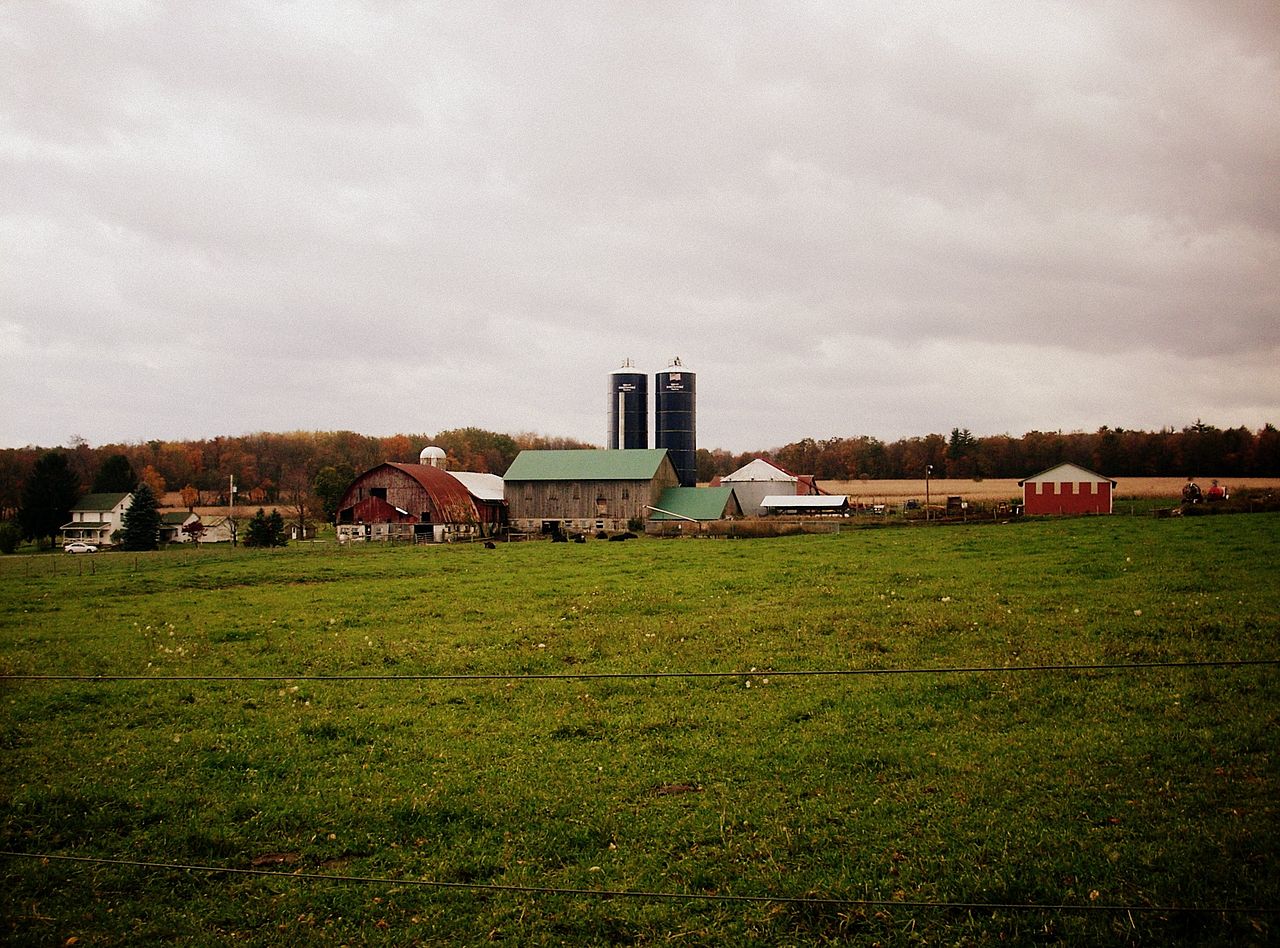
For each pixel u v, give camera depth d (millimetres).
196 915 11484
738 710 18734
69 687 21844
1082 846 11977
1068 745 15625
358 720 18859
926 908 10883
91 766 16484
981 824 12859
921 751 15797
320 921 11328
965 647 23062
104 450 189250
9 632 29875
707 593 34094
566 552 56938
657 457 95062
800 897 11211
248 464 180375
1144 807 12992
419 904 11586
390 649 25484
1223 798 13102
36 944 10930
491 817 13891
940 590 31812
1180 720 16531
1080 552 40844
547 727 18109
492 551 60125
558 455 97250
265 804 14625
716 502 92188
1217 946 9789
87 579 46188
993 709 17984
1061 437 197875
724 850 12539
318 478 126250
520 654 24438
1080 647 22203
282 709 19891
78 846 13453
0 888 12234
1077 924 10336
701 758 16031
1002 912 10695
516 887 11078
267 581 43469
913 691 19375
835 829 12969
